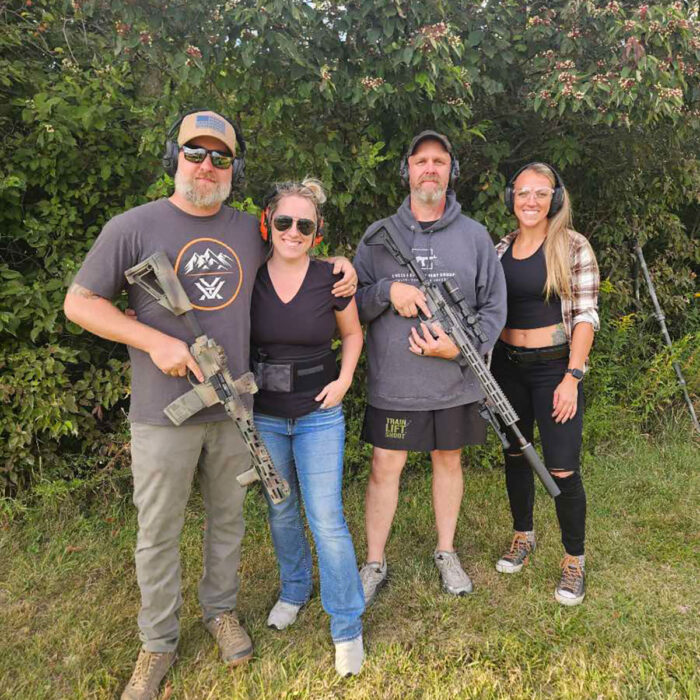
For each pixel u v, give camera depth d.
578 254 2.69
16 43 3.25
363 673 2.29
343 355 2.40
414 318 2.57
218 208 2.11
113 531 3.26
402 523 3.44
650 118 3.39
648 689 2.20
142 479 2.07
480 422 2.73
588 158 4.14
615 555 3.13
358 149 3.48
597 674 2.27
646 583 2.88
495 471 4.15
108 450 3.48
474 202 3.86
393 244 2.59
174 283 1.94
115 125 3.37
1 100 3.27
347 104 3.29
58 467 3.40
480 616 2.63
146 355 2.03
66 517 3.29
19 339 3.34
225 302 2.07
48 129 3.02
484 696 2.18
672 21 3.18
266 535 3.28
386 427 2.66
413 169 2.56
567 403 2.65
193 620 2.56
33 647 2.41
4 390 3.15
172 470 2.05
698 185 4.86
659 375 4.65
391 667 2.32
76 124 3.16
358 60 3.24
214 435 2.16
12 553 3.02
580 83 3.34
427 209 2.62
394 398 2.63
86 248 3.42
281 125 3.38
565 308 2.73
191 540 3.21
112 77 3.27
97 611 2.64
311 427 2.33
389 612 2.67
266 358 2.28
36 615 2.62
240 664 2.32
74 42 3.58
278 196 2.18
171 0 2.86
